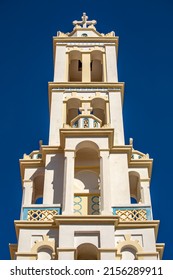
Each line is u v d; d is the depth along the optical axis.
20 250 32.44
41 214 34.19
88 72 45.12
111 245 31.89
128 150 38.12
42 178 38.47
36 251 32.44
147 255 32.16
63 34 48.72
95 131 37.38
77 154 38.19
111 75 44.88
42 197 39.25
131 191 39.94
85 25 50.66
